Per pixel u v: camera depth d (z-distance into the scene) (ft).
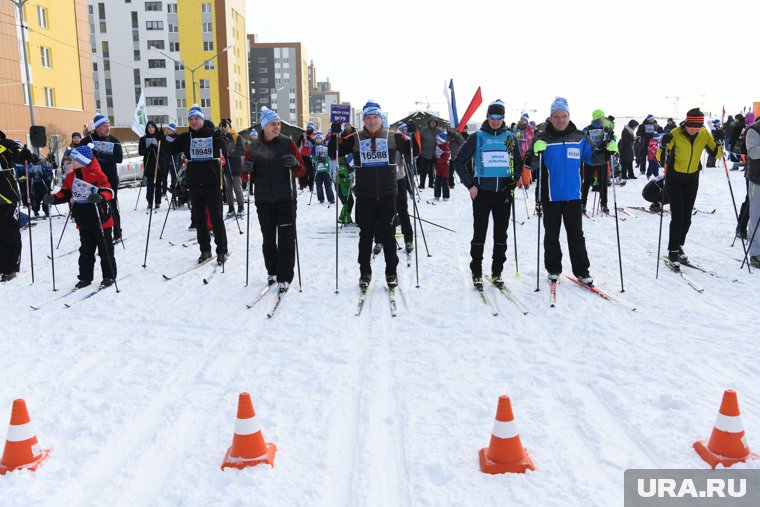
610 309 16.61
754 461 8.82
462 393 11.60
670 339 14.14
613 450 9.38
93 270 21.38
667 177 21.06
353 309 17.37
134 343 15.07
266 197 19.13
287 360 13.62
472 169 19.30
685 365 12.56
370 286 19.85
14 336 15.80
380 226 18.94
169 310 17.84
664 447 9.37
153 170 39.11
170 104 198.29
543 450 9.43
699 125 20.38
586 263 18.71
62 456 9.75
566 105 17.95
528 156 18.66
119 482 8.95
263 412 11.02
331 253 25.72
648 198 33.78
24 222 34.60
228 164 36.09
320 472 9.06
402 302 17.89
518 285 19.36
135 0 192.95
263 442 9.34
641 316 15.96
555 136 18.29
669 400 10.82
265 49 351.87
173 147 23.35
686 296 17.70
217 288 20.20
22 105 93.76
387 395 11.67
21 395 12.11
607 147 18.08
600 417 10.47
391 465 9.25
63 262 25.23
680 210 20.93
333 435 10.18
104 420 10.94
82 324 16.69
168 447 9.93
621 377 12.01
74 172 19.97
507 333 14.94
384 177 18.57
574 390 11.52
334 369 13.02
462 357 13.44
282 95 354.13
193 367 13.42
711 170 63.21
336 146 18.66
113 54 196.34
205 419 10.88
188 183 23.57
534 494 8.33
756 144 20.22
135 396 11.94
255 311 17.53
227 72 195.11
